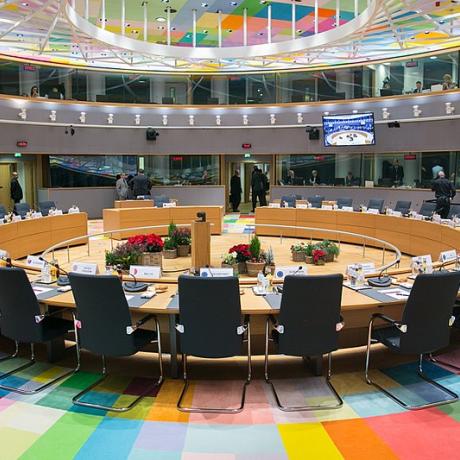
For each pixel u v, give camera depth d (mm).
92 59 14180
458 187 14211
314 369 4418
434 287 3809
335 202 13812
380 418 3609
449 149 14133
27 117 15008
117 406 3805
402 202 12000
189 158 17484
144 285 4812
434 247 8836
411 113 14773
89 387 4113
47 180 16375
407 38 13430
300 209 11953
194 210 12391
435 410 3717
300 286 3758
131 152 16844
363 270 5168
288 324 3863
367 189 15680
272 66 16531
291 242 11375
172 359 4316
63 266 8711
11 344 5164
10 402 3887
